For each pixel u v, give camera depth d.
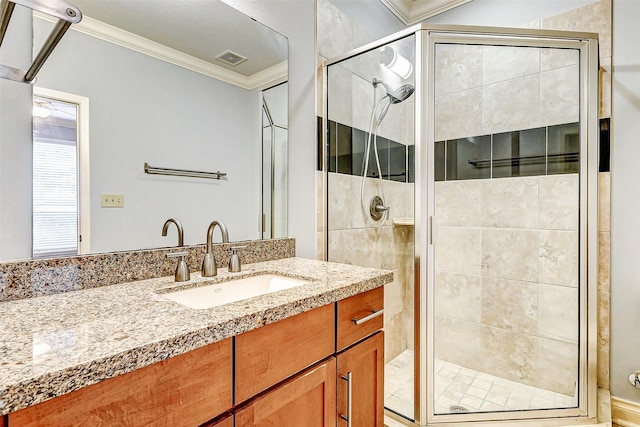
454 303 2.04
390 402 1.63
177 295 1.03
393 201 1.76
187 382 0.64
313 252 1.70
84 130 1.04
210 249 1.19
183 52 1.29
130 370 0.55
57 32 0.72
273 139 1.59
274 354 0.81
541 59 1.73
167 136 1.25
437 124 1.95
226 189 1.44
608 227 1.68
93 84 1.07
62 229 1.00
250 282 1.24
